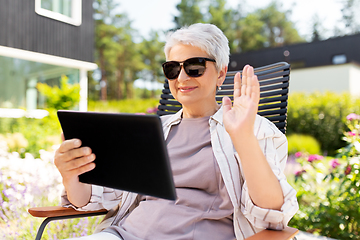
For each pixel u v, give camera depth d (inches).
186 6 1032.2
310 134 364.2
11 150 181.3
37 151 194.7
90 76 1068.5
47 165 99.7
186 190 48.1
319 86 520.4
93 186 51.9
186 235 44.1
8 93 288.4
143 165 34.4
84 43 317.1
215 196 47.2
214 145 48.9
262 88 70.9
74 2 308.3
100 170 39.3
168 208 47.2
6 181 88.1
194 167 49.0
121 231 47.9
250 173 37.7
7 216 83.7
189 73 51.5
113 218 55.9
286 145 48.5
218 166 47.6
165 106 82.5
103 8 1064.2
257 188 38.0
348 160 100.0
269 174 38.0
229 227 46.1
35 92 306.7
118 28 1070.4
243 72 39.4
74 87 266.4
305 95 397.4
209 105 55.2
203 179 47.6
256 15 1073.5
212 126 51.6
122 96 1124.5
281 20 1086.4
